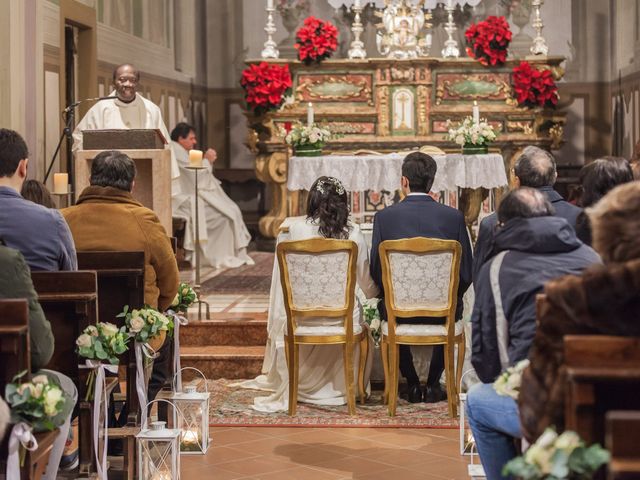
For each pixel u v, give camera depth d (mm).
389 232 7160
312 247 6945
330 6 15914
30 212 4918
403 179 7301
